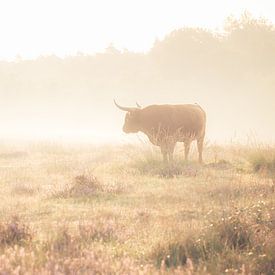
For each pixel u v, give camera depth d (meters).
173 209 18.47
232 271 10.59
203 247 12.39
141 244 13.43
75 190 21.89
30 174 29.56
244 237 12.90
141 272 10.02
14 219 14.91
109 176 27.64
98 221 15.41
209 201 19.70
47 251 11.56
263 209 14.99
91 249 12.44
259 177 26.08
